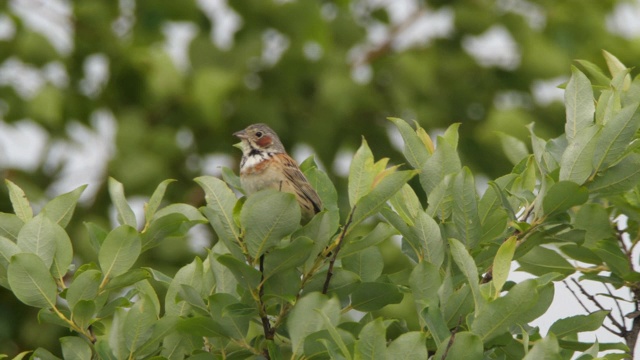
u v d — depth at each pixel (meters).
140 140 21.05
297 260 7.35
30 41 21.91
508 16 23.22
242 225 7.29
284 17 22.70
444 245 7.79
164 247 18.80
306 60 22.59
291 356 7.71
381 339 6.45
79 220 20.53
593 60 23.45
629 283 8.66
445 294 7.22
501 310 6.81
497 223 7.87
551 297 7.15
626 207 8.70
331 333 6.53
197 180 7.64
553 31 23.61
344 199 21.25
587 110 7.89
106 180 21.16
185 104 21.31
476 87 23.36
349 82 21.91
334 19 23.16
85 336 7.74
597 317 7.78
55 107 21.05
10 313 18.77
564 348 7.85
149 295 7.87
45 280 7.47
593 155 7.46
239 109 22.05
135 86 22.09
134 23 23.31
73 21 22.88
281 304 7.67
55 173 21.70
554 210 7.54
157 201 7.99
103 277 7.68
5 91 21.83
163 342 7.91
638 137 8.34
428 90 22.58
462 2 23.58
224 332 7.66
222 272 8.01
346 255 7.76
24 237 7.61
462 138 22.09
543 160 8.04
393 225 7.83
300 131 22.30
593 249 8.63
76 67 22.72
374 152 22.41
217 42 23.06
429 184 7.96
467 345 6.65
